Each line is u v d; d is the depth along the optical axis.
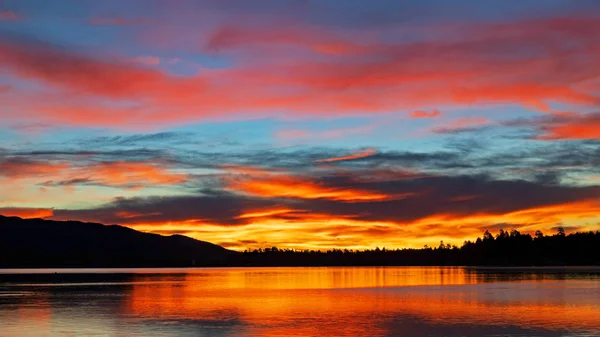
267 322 43.25
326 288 88.00
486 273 169.25
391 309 52.22
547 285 90.81
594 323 42.00
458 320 44.03
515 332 38.03
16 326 41.59
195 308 53.84
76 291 82.06
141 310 52.00
